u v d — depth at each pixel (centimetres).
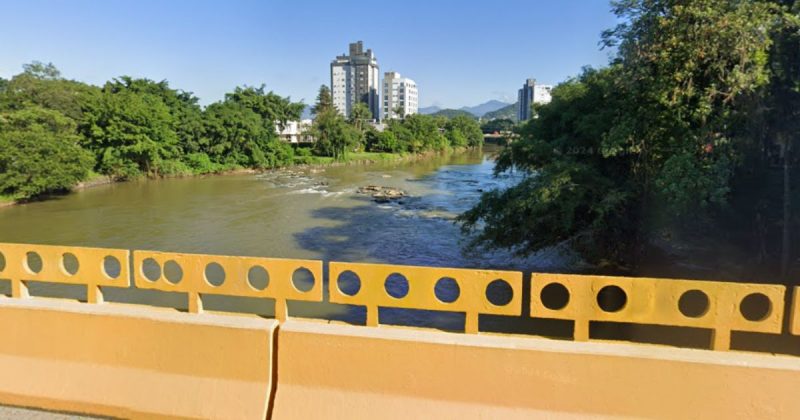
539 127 1962
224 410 334
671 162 1047
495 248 1599
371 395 326
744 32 902
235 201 3391
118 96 4728
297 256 1948
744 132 1059
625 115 1202
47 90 4206
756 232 1228
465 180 4788
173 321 352
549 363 311
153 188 4153
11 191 3231
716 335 322
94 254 389
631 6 1081
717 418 298
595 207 1293
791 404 293
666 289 325
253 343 339
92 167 4309
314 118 8919
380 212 2948
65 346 367
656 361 303
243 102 6694
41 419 349
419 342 322
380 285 351
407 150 8900
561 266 1612
